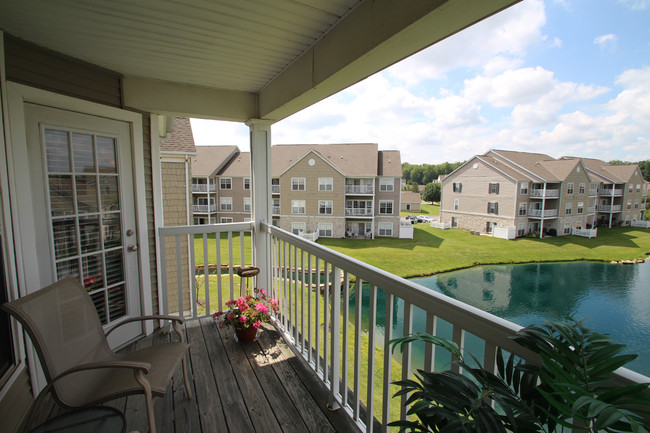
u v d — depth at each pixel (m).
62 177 2.26
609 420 0.50
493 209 17.72
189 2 1.58
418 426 0.83
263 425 1.73
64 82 2.27
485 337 0.90
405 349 1.23
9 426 1.54
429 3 1.15
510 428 0.72
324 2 1.56
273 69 2.52
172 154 6.03
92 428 1.15
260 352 2.51
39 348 1.31
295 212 18.11
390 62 1.64
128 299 2.73
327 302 1.93
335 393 1.84
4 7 1.61
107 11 1.66
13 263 1.78
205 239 3.12
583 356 0.66
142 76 2.68
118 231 2.67
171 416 1.80
